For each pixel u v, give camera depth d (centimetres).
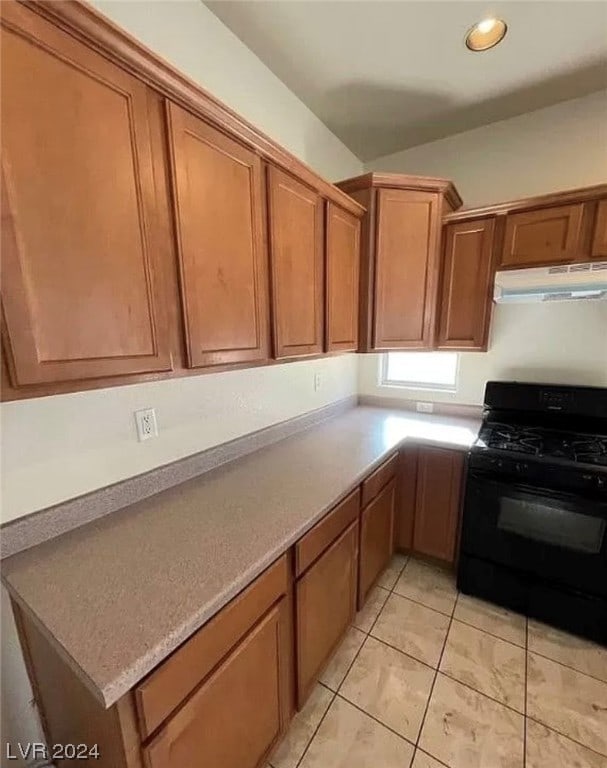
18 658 106
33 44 70
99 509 122
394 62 169
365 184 194
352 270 194
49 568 98
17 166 69
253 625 104
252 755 111
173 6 130
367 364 287
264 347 139
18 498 104
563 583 176
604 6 138
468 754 129
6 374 72
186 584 92
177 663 80
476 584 199
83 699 85
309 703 146
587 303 207
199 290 109
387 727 138
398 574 222
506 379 235
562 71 176
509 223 194
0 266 69
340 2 138
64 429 113
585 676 156
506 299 195
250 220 125
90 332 84
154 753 77
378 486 185
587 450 183
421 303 213
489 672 159
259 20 147
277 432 202
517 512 182
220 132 111
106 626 79
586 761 126
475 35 154
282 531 115
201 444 160
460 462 203
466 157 232
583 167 201
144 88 90
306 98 196
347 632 176
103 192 84
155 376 101
